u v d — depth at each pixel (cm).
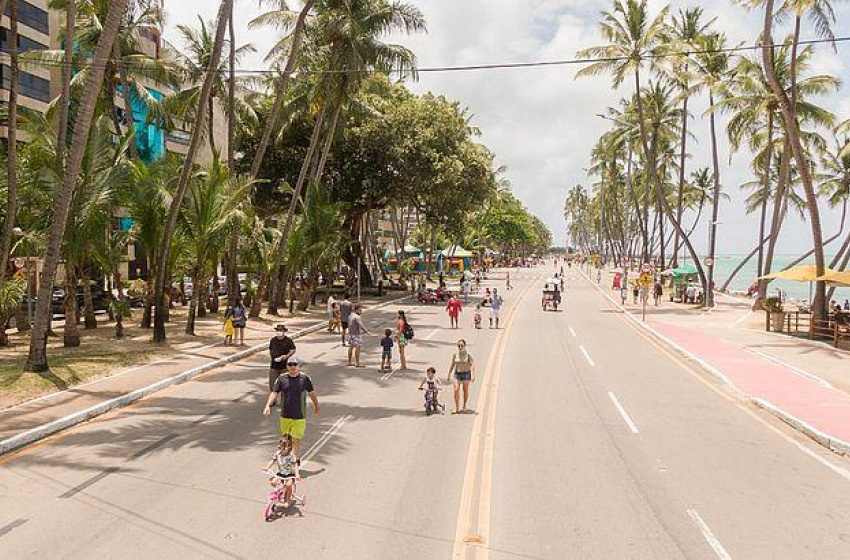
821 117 3644
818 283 2709
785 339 2645
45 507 841
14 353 1983
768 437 1226
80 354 1934
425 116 4594
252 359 2083
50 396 1430
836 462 1076
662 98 5456
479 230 10938
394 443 1140
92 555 705
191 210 2544
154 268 2641
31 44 4294
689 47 4294
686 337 2684
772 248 3966
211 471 986
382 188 4597
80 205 2011
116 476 961
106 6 2941
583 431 1238
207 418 1313
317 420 1303
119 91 4753
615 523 805
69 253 2031
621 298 4697
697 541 757
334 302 2914
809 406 1441
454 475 974
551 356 2186
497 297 3089
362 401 1482
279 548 726
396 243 7556
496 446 1127
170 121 3675
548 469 1009
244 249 3372
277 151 4475
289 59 2966
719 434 1239
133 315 3253
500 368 1933
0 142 2253
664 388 1677
